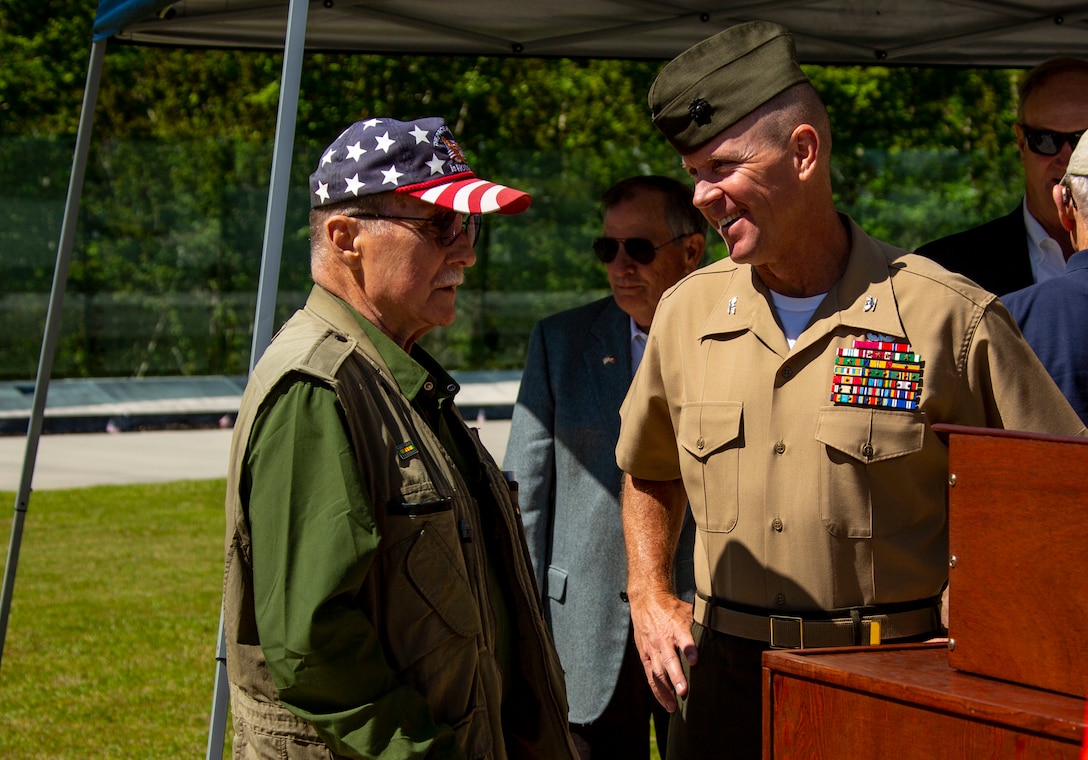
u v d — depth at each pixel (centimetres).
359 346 192
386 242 197
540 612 215
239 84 1797
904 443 210
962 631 163
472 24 425
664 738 310
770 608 221
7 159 1518
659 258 305
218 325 1598
